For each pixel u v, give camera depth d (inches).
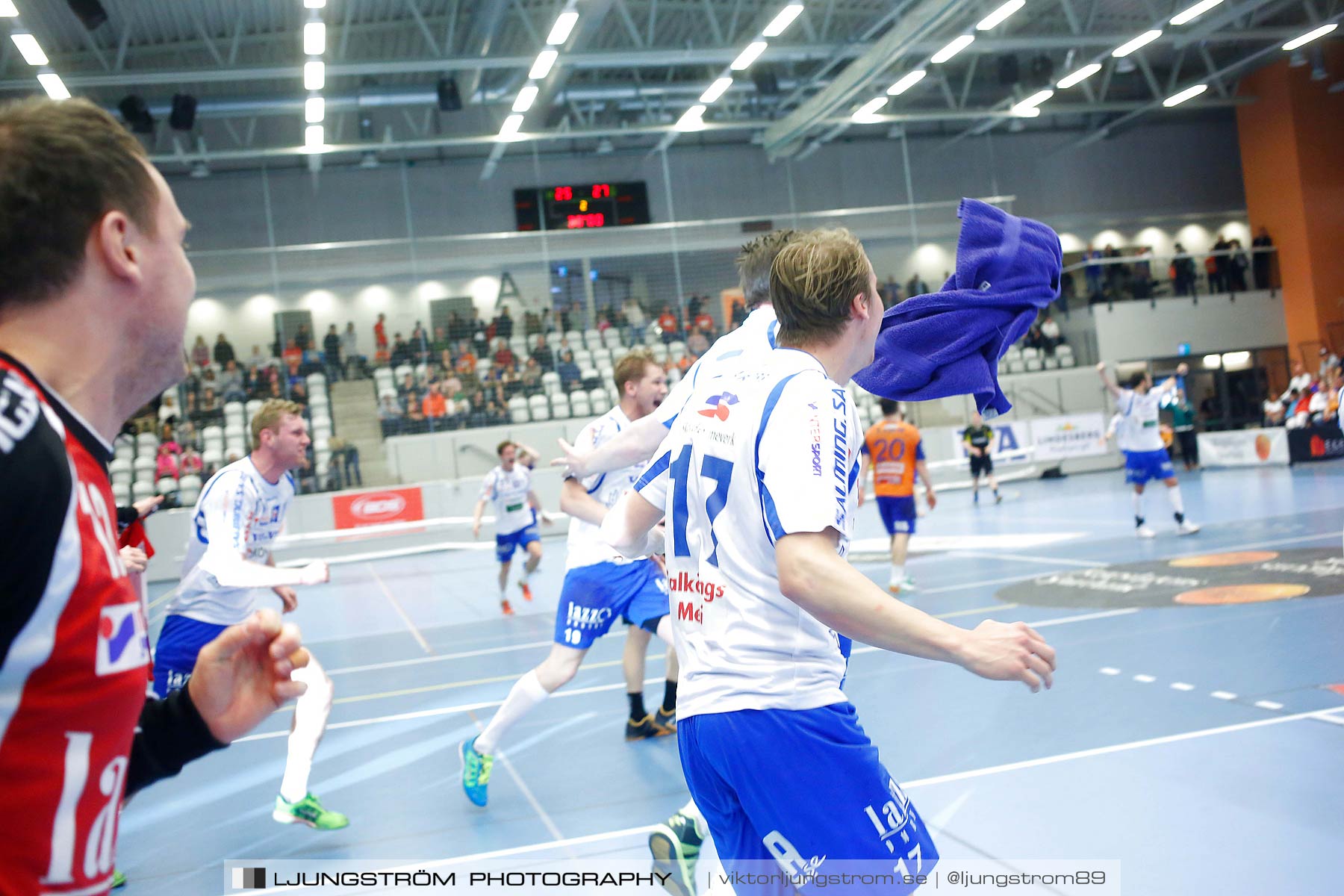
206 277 737.0
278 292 745.6
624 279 788.6
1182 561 346.6
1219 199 1072.8
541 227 856.9
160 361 41.1
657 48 648.4
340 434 740.7
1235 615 246.7
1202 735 158.4
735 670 65.4
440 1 698.8
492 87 824.9
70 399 37.1
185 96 703.7
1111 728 167.0
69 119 37.5
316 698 156.2
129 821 169.9
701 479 68.5
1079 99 1021.2
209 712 44.6
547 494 762.2
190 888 135.1
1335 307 949.8
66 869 34.4
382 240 858.8
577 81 865.5
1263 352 965.2
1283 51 854.5
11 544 32.0
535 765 182.5
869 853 63.5
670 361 777.6
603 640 318.3
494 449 757.9
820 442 62.7
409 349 757.3
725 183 979.3
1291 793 130.0
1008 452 859.4
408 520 739.4
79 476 36.1
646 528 82.4
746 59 658.8
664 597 172.2
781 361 68.9
